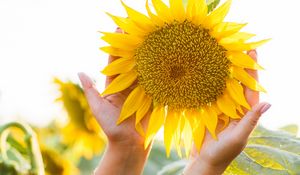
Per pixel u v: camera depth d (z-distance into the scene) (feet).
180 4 2.43
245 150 2.71
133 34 2.47
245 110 2.43
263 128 2.84
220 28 2.42
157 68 2.49
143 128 2.54
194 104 2.48
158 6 2.44
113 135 2.48
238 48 2.39
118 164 2.51
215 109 2.46
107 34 2.46
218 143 2.40
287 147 2.75
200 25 2.45
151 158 3.78
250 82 2.39
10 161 2.20
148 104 2.52
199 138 2.44
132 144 2.50
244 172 2.67
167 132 2.51
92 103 2.50
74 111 3.88
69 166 3.61
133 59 2.51
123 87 2.50
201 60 2.45
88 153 3.99
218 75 2.44
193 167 2.46
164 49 2.47
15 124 2.27
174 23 2.47
